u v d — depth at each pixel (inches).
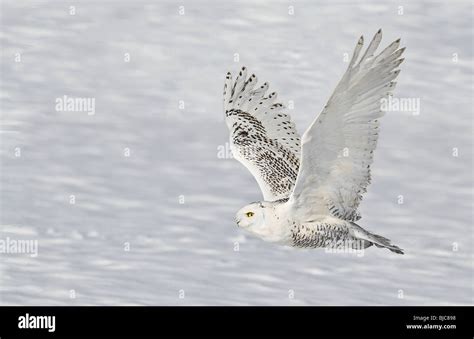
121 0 1192.2
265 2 1184.2
